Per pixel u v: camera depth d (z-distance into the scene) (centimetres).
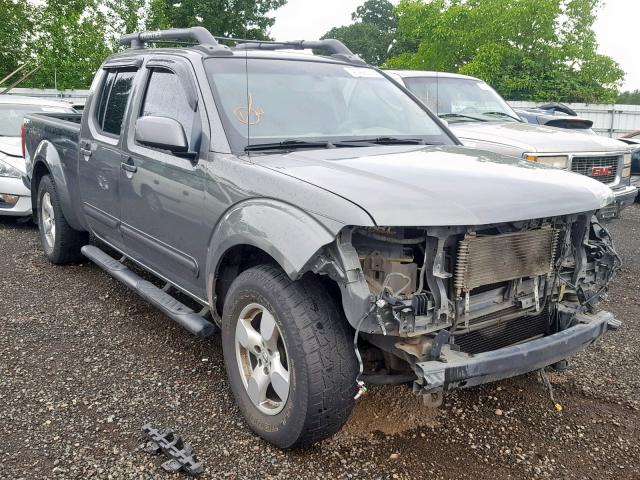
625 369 433
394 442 335
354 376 299
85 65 2461
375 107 444
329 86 436
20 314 502
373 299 275
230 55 418
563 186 329
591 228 372
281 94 408
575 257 356
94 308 519
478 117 819
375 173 316
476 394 392
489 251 302
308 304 297
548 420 365
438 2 2586
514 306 331
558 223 336
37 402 365
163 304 412
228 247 333
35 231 800
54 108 971
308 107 410
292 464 312
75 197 560
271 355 320
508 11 2420
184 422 349
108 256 529
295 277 285
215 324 412
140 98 452
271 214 307
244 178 334
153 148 412
